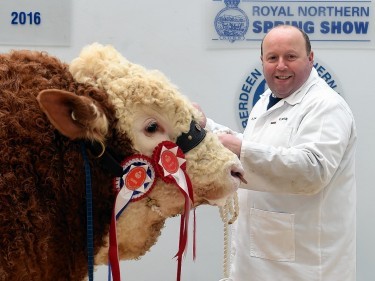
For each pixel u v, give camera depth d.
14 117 1.99
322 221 3.35
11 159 1.96
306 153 3.14
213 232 4.50
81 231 2.10
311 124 3.29
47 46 4.48
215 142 2.32
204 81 4.50
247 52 4.48
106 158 2.10
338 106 3.34
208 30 4.47
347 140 3.33
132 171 2.15
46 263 2.04
